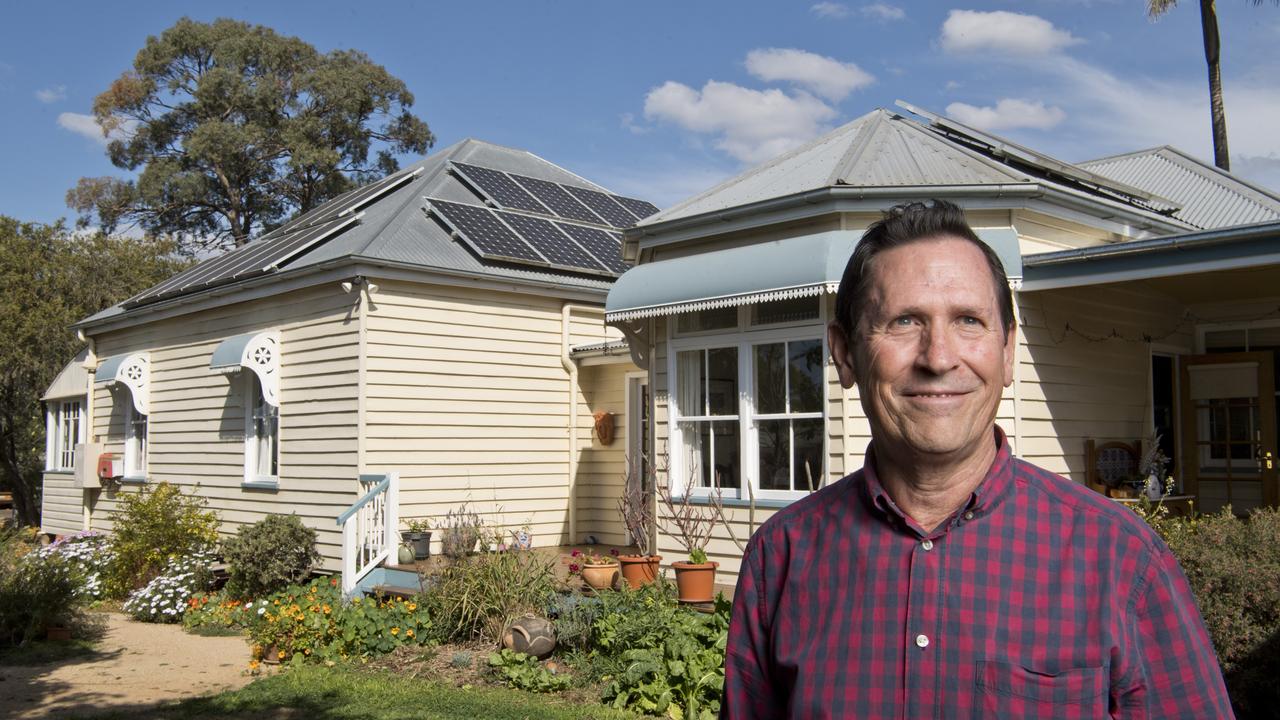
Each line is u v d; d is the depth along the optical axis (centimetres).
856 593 195
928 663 182
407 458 1239
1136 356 1041
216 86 3222
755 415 956
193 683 912
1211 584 595
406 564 1162
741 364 969
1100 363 993
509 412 1343
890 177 927
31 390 2377
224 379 1485
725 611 799
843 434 881
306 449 1292
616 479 1387
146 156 3369
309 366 1296
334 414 1248
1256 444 1053
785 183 999
